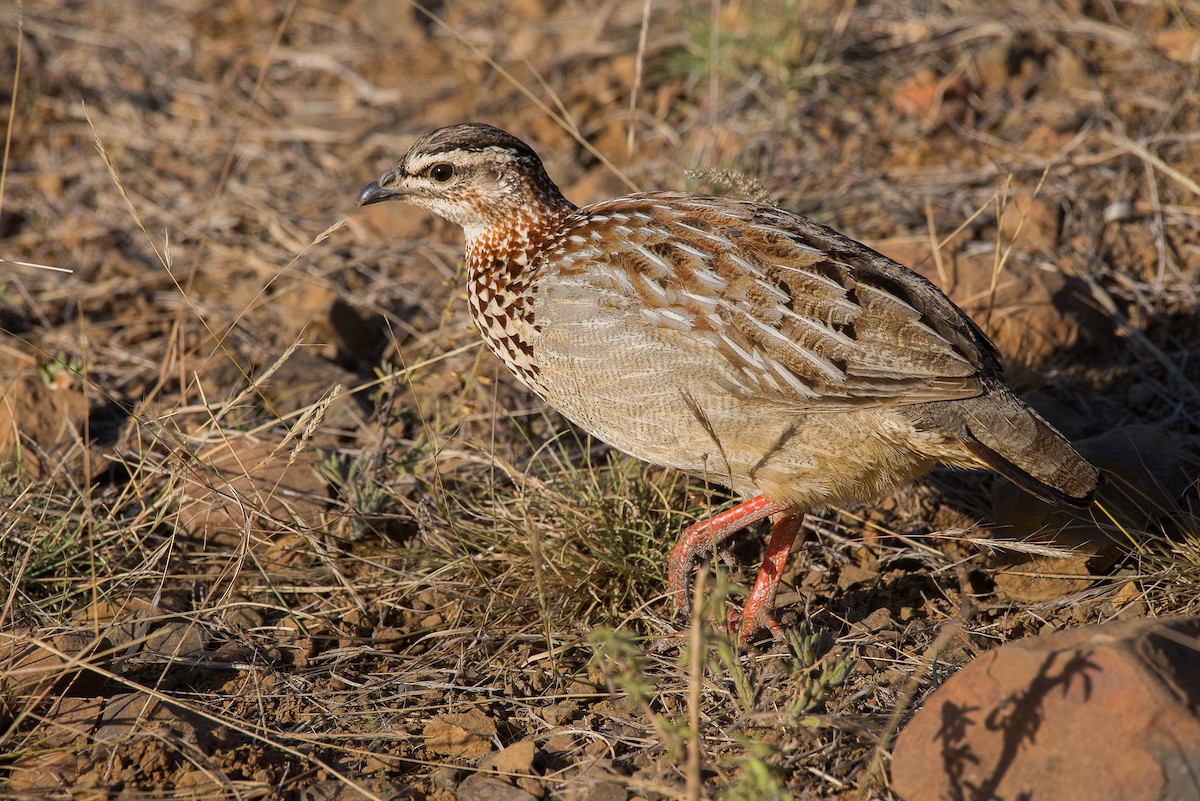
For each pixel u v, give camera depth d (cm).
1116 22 1566
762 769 609
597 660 707
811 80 1528
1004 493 970
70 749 761
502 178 900
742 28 1563
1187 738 637
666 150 1480
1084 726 646
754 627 875
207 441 1067
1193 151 1364
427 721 802
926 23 1595
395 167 960
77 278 1367
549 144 1541
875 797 704
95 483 1054
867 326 803
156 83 1725
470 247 930
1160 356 1138
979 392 798
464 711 809
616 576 926
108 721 783
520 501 940
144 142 1609
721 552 933
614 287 828
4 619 853
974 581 927
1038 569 909
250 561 966
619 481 982
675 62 1569
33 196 1513
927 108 1477
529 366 886
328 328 1235
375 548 984
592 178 1398
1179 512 918
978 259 1205
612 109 1580
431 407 1142
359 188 1506
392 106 1659
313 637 898
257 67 1758
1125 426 1027
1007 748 661
